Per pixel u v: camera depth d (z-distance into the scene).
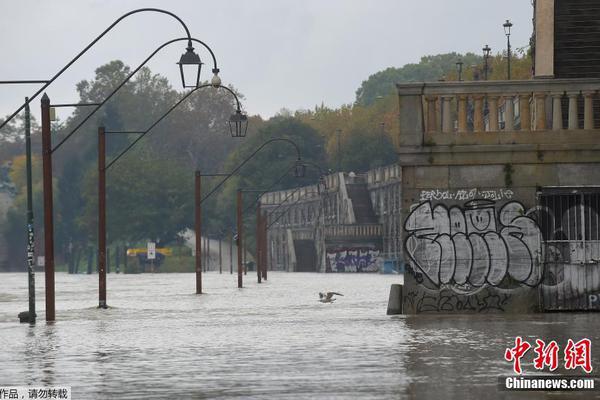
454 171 73.50
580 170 72.81
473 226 73.50
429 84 73.25
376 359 45.50
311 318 76.50
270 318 78.12
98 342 58.34
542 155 72.81
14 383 40.22
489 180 73.25
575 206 72.88
